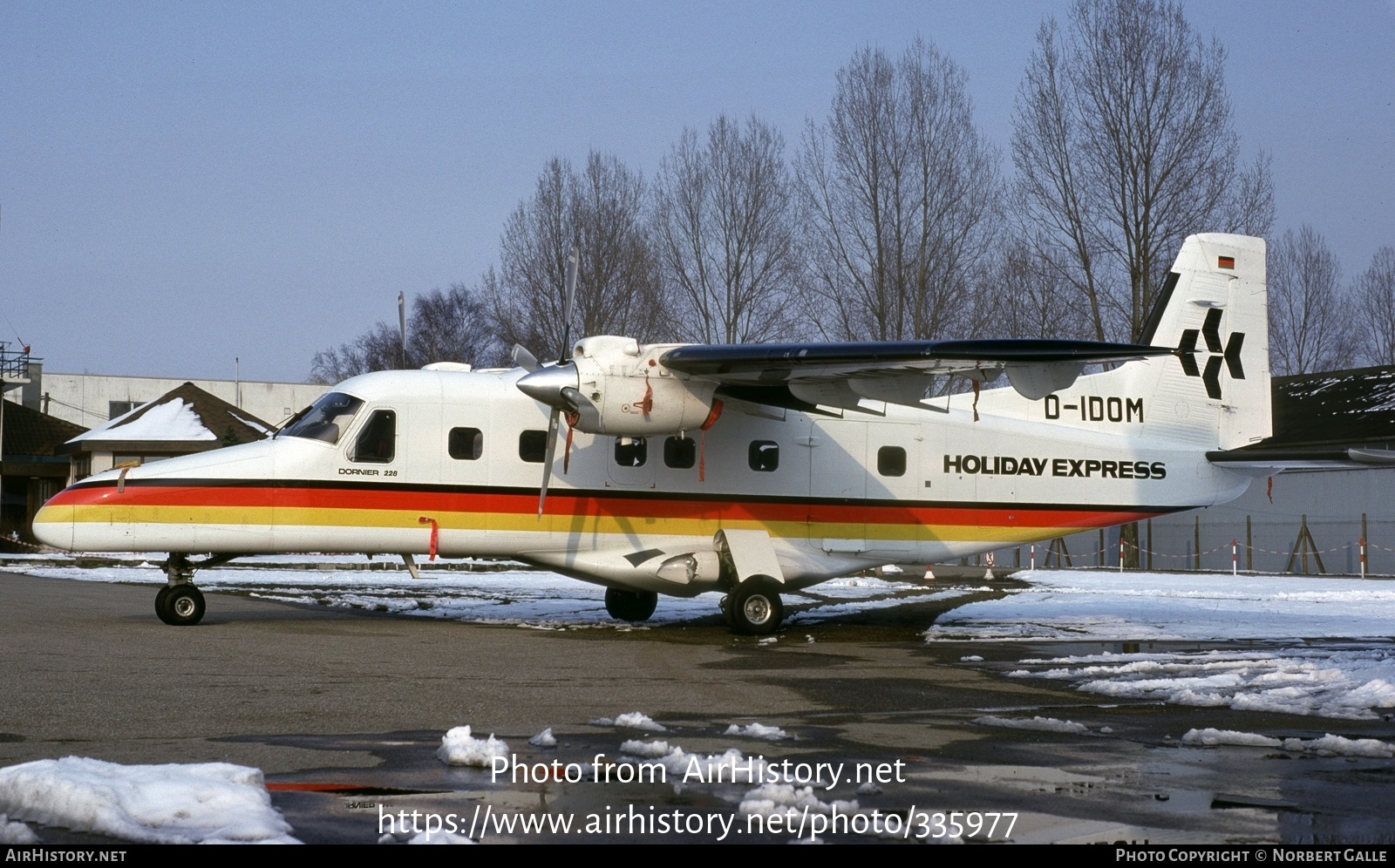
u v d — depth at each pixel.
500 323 41.62
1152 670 10.68
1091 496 16.48
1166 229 34.69
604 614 16.47
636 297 40.28
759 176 39.09
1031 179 36.19
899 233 36.38
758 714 8.16
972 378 13.11
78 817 4.83
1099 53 35.03
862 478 15.63
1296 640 13.68
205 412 39.50
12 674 9.22
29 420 42.25
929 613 17.62
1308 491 31.73
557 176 40.94
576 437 14.66
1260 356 17.39
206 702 8.08
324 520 13.91
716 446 15.10
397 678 9.48
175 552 13.63
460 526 14.31
